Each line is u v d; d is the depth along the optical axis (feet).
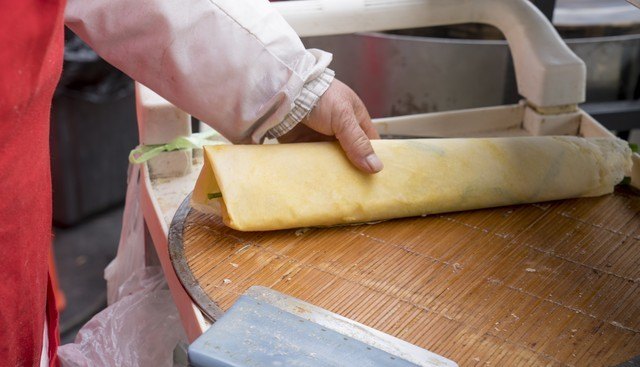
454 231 2.80
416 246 2.71
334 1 3.46
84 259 7.49
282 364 1.91
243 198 2.68
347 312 2.36
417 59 4.23
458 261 2.62
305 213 2.72
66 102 7.22
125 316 3.06
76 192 7.81
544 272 2.56
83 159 7.66
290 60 2.70
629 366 2.07
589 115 3.74
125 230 3.72
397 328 2.29
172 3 2.60
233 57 2.67
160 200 3.12
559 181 2.93
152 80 2.79
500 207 2.97
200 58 2.68
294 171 2.77
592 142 3.06
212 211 2.84
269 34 2.69
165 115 3.18
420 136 3.51
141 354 2.96
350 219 2.78
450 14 3.57
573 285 2.49
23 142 2.20
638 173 3.10
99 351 2.95
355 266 2.59
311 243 2.72
